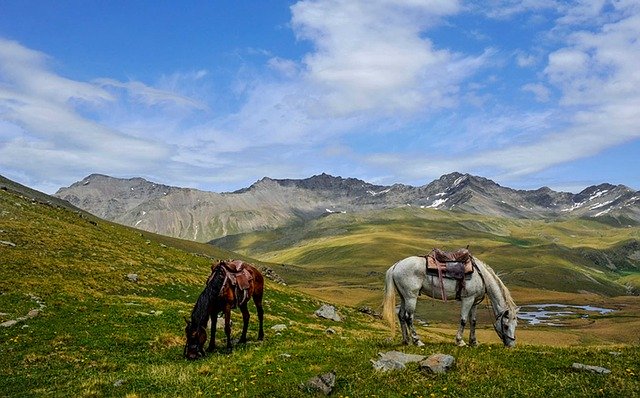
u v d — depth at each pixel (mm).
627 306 165125
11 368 17594
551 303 175375
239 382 14219
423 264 17984
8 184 122938
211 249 162000
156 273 49719
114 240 65500
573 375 14250
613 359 15898
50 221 61844
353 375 14383
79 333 22609
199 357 17734
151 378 15234
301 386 13633
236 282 18625
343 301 125125
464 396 13102
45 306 27422
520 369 15078
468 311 17953
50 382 15906
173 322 26484
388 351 16922
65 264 41656
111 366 17812
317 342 19406
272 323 33594
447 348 17188
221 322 27547
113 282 41219
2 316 24500
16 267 36906
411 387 13625
